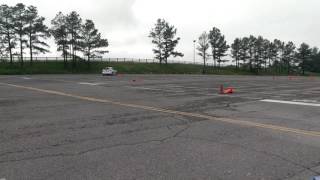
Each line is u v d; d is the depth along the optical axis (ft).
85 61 260.42
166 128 30.50
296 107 46.26
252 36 373.81
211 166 19.84
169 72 278.26
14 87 80.69
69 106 45.39
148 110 41.91
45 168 19.30
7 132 28.40
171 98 56.90
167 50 299.58
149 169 19.24
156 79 133.90
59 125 31.60
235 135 27.89
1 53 236.63
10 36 233.14
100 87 81.97
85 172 18.70
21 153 22.18
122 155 21.90
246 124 32.86
